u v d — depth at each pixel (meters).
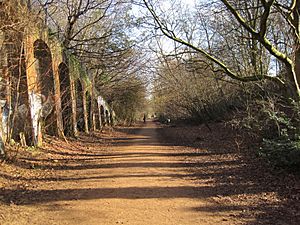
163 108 56.75
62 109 21.88
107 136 30.97
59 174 11.80
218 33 31.81
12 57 13.78
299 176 10.04
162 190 9.19
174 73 29.70
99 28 33.62
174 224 6.47
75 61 24.83
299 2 13.69
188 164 13.83
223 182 10.18
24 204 7.92
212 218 6.82
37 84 16.47
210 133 26.09
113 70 39.84
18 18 12.98
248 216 6.91
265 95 17.48
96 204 7.87
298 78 14.40
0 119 12.91
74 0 28.12
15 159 12.76
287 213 6.98
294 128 12.18
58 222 6.64
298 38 14.10
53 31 21.19
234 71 20.58
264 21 13.19
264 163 12.41
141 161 14.61
